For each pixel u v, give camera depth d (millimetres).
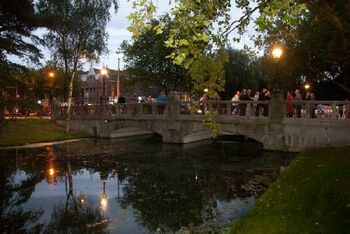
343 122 21375
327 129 21953
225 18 8148
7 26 25172
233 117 25531
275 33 10969
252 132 24875
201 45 7391
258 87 46562
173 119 29406
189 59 7617
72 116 36750
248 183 16922
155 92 62094
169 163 22094
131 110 33094
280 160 21781
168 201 14547
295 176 14703
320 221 9195
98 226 12000
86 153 25797
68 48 34281
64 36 33594
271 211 10742
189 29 6574
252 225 9781
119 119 33312
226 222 11891
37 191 16516
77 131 36375
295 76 16141
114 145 29641
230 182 17203
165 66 40062
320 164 16312
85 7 33250
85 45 34344
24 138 31203
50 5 32625
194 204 14039
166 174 19312
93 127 35344
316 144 22406
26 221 12695
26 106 24531
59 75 45250
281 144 23812
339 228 8531
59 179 18641
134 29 6246
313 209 10266
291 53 14555
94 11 33594
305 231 8672
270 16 5680
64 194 16031
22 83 25219
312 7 7523
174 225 11844
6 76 24000
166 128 29875
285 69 15359
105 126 34406
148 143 30484
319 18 9242
